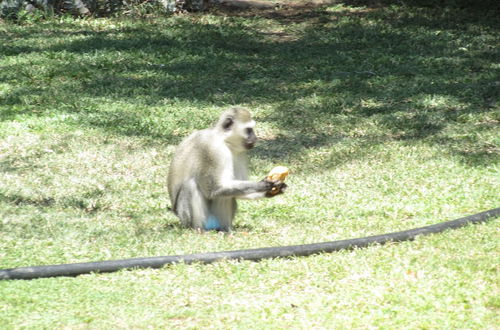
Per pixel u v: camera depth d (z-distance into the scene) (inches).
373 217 404.2
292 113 637.9
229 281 299.3
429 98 671.1
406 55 834.2
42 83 703.1
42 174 476.1
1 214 395.5
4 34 897.5
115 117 608.7
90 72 741.3
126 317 264.4
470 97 675.4
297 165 518.3
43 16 994.7
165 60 804.0
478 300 279.1
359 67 788.6
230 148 378.9
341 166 512.1
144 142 553.6
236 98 677.9
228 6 1125.7
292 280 300.8
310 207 427.8
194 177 378.3
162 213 413.4
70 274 304.5
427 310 271.4
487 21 1003.9
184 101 665.0
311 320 263.3
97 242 351.6
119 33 927.7
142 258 314.8
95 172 487.8
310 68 788.6
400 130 598.2
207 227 381.7
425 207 419.5
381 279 300.7
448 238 349.1
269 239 358.9
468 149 547.8
